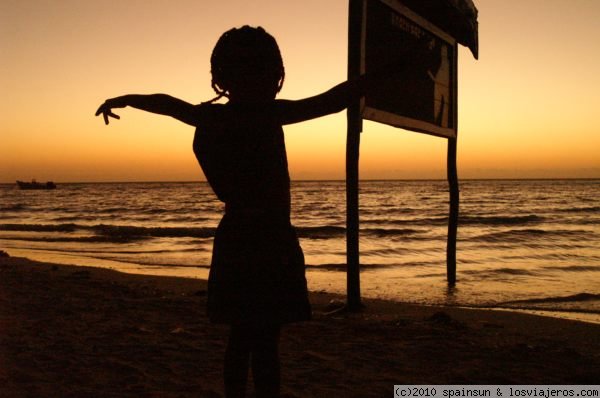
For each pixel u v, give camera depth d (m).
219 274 2.00
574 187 121.19
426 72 8.27
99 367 3.85
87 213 44.25
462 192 89.12
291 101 1.92
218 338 4.81
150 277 10.29
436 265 13.16
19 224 31.91
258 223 1.97
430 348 4.60
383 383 3.61
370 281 10.60
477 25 9.03
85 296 7.22
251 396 3.24
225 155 1.95
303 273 2.04
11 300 6.75
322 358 4.21
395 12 7.21
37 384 3.44
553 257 14.98
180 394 3.29
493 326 6.03
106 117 1.97
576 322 6.48
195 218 38.12
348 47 6.33
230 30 2.01
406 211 42.84
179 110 1.97
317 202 58.91
